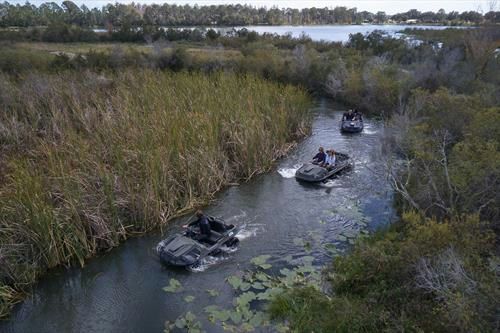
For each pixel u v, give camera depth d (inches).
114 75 1422.2
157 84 1227.2
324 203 795.4
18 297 540.1
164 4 5103.3
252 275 575.2
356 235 677.3
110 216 653.9
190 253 597.3
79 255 602.5
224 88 1162.6
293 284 547.5
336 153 984.3
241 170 914.7
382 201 804.0
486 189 552.7
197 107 986.7
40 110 1042.7
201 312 506.9
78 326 496.4
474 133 671.8
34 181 612.4
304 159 1020.5
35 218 574.6
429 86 1334.9
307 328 454.3
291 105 1193.4
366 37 2443.4
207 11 5123.0
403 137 819.4
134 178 721.0
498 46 1632.6
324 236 679.1
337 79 1654.8
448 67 1384.1
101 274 589.6
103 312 518.0
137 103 1031.6
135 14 4352.9
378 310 449.1
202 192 800.9
